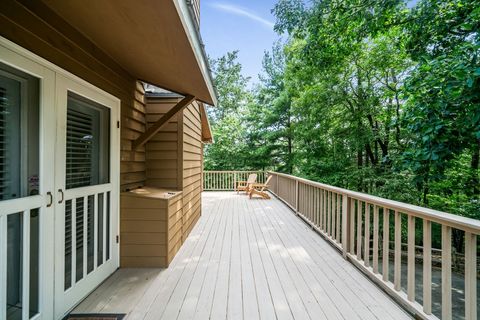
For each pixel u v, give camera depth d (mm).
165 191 3346
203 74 2645
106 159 2639
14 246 1565
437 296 4586
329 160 9453
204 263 2945
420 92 3629
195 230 4402
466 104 3221
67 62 1970
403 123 3998
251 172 10508
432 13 4512
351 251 3025
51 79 1808
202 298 2168
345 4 6008
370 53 7441
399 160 4434
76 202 2145
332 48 6676
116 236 2785
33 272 1689
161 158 3836
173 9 1504
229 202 7484
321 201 4090
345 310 1990
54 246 1842
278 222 4977
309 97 8820
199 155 5570
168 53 2271
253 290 2305
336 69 7895
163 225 2863
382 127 8062
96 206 2398
